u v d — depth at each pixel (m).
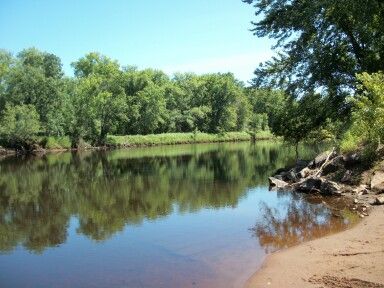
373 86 21.52
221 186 26.42
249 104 108.88
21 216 19.78
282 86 29.95
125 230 16.09
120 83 89.31
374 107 21.41
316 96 29.78
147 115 91.69
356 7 24.36
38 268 12.01
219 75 112.50
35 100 73.75
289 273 10.14
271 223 16.03
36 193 26.75
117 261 12.23
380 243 11.88
